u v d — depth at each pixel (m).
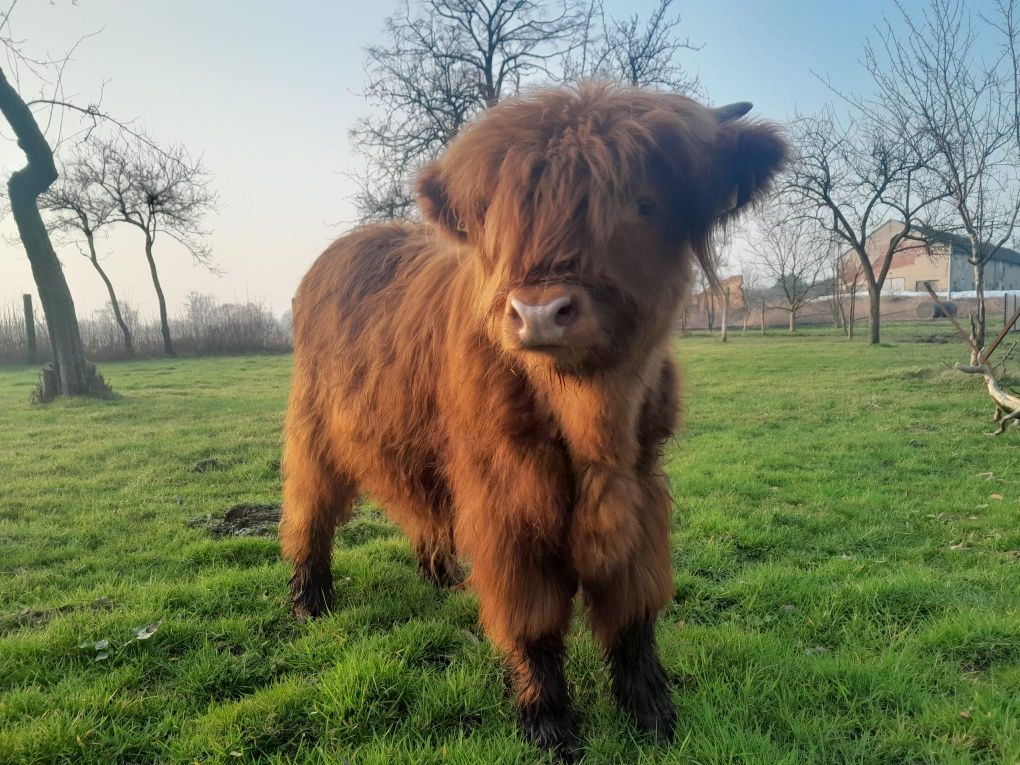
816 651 3.48
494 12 19.89
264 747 2.73
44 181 13.57
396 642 3.43
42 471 7.69
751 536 5.12
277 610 3.96
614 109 2.32
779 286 45.53
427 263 3.35
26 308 26.69
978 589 4.16
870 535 5.23
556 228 2.09
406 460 3.23
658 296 2.36
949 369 14.99
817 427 10.01
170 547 5.06
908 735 2.72
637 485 2.56
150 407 12.75
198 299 43.34
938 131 14.62
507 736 2.73
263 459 8.10
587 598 2.77
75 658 3.36
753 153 2.46
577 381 2.24
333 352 3.77
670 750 2.63
